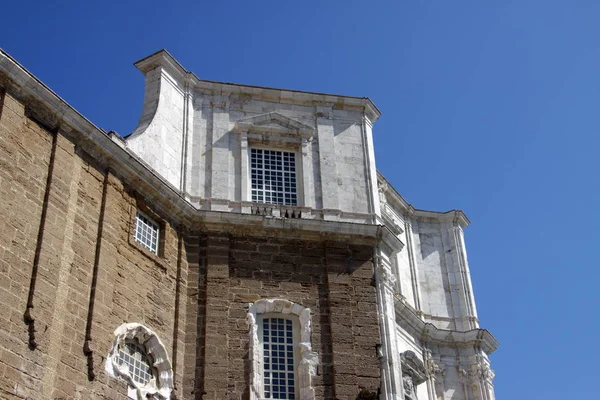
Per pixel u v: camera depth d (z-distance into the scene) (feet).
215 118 115.34
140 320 91.40
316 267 105.09
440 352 135.85
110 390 83.76
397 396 98.17
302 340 99.19
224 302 99.40
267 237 105.60
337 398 95.76
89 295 85.30
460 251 149.79
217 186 109.40
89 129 91.25
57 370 78.02
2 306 74.38
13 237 78.07
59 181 85.66
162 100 110.63
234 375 95.30
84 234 87.35
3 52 82.48
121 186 95.14
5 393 71.77
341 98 121.90
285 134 116.47
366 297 104.37
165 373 91.86
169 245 99.76
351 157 117.80
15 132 82.43
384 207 142.00
